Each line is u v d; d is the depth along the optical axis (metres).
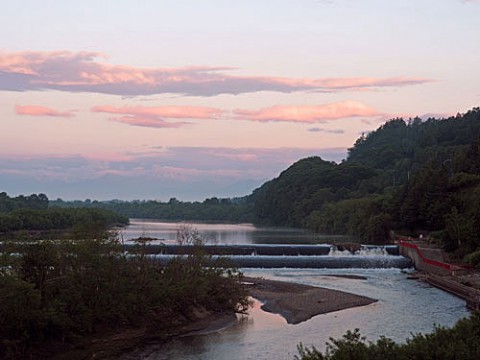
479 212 111.12
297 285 90.25
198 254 69.62
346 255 120.44
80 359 47.59
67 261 53.12
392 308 72.12
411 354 28.92
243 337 56.56
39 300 46.41
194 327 60.59
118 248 58.00
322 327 61.25
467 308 71.69
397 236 142.62
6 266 49.16
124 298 55.50
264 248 121.31
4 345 44.91
